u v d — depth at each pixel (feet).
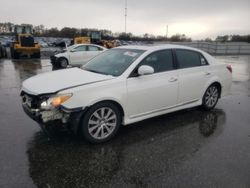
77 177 10.49
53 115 12.32
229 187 9.89
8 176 10.39
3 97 22.77
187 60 17.46
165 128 15.83
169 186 9.94
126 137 14.44
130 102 14.32
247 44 122.83
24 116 17.35
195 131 15.43
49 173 10.71
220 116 18.26
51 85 12.99
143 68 14.07
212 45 120.47
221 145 13.55
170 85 16.02
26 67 47.42
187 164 11.56
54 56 49.11
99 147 13.19
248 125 16.55
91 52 51.55
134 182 10.20
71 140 13.80
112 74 14.55
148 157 12.21
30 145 13.14
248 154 12.55
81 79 13.67
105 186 9.93
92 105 12.98
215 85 19.39
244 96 24.84
